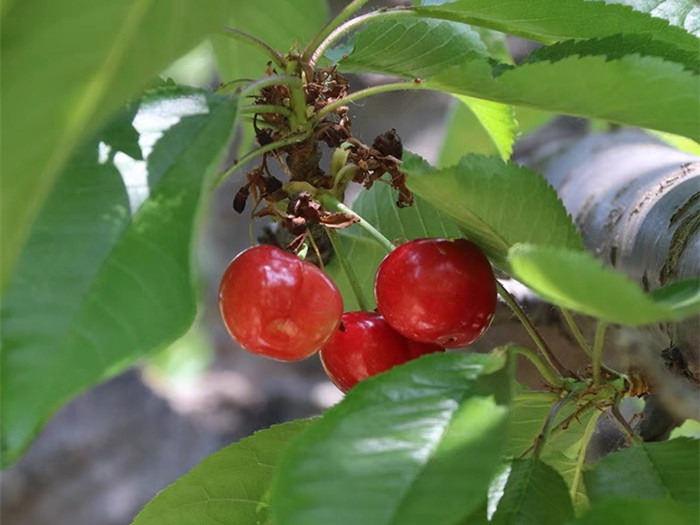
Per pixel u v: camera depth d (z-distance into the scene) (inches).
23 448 7.0
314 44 10.5
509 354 8.5
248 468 10.1
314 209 10.2
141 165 8.1
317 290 9.3
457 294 9.5
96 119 6.5
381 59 11.8
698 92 8.5
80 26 6.6
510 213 9.2
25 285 7.4
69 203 7.8
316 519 7.3
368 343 9.9
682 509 7.4
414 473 7.5
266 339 9.3
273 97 10.5
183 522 10.2
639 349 10.7
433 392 8.2
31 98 6.5
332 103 10.3
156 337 7.4
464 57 11.7
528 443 10.4
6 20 6.6
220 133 8.4
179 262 7.6
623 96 8.7
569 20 10.3
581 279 7.5
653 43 9.6
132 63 6.6
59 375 7.2
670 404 10.8
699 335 10.2
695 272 10.8
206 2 6.8
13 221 6.4
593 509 7.4
